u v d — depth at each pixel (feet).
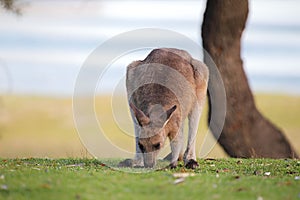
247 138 69.82
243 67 69.31
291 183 36.52
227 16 67.00
